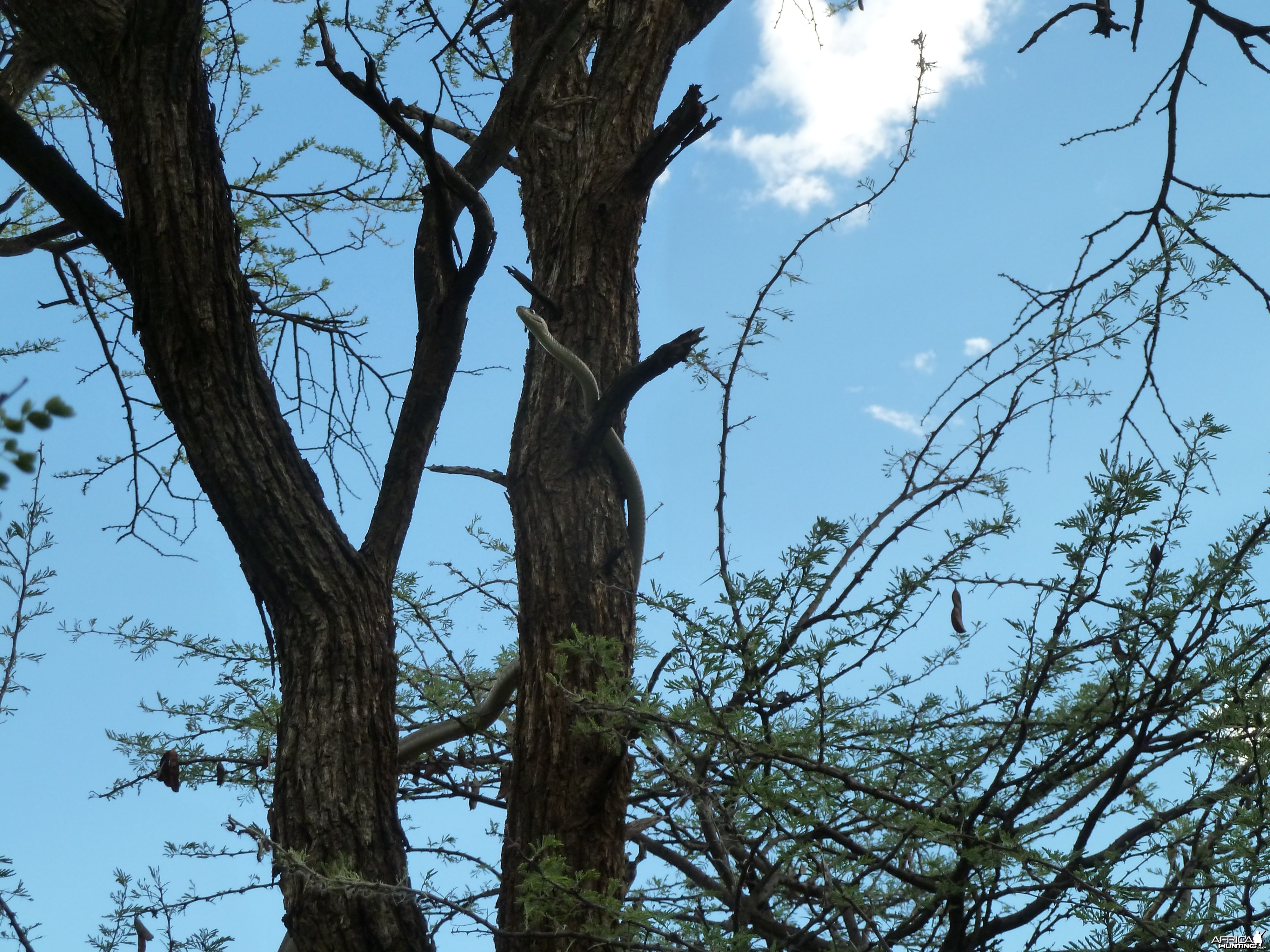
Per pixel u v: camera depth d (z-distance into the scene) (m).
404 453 4.20
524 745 4.01
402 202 5.98
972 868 3.02
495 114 4.22
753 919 3.49
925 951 3.29
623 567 4.33
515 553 4.46
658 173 4.80
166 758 4.37
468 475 4.64
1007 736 3.47
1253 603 3.00
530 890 3.09
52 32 3.96
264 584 3.89
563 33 4.09
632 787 4.41
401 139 5.50
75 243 4.82
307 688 3.74
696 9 5.18
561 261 4.91
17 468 1.57
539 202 5.22
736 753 3.09
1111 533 2.98
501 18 5.36
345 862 3.32
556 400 4.62
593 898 3.12
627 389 4.33
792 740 3.13
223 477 3.87
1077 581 3.06
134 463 4.82
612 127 5.02
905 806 3.01
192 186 3.88
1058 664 3.41
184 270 3.86
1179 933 2.88
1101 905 2.75
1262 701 3.02
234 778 5.17
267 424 3.97
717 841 3.92
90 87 3.98
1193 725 3.18
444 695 5.15
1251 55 3.96
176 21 3.80
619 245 4.89
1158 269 3.92
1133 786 3.41
